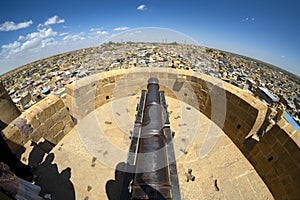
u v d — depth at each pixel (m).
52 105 5.66
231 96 6.29
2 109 5.90
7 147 3.86
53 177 4.62
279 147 4.54
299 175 3.92
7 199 1.97
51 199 4.12
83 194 4.25
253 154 5.23
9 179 2.31
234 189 4.54
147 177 2.62
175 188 3.34
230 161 5.34
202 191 4.45
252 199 4.36
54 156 5.26
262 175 4.88
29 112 5.14
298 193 3.85
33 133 5.05
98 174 4.75
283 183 4.25
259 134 5.36
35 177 4.57
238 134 5.95
